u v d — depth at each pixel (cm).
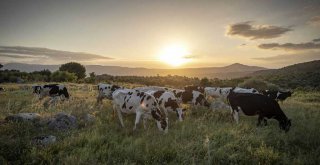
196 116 1438
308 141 972
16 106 1518
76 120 1107
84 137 898
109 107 1542
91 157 742
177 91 1806
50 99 1883
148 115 1123
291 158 831
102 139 892
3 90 2808
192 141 928
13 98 1989
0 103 1691
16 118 1047
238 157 808
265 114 1200
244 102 1253
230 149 873
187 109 1631
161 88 1884
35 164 709
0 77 5222
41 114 1250
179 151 830
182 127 1101
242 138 960
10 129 943
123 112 1204
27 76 6022
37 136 888
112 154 789
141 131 1077
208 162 750
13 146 786
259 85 3994
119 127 1122
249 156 820
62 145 820
